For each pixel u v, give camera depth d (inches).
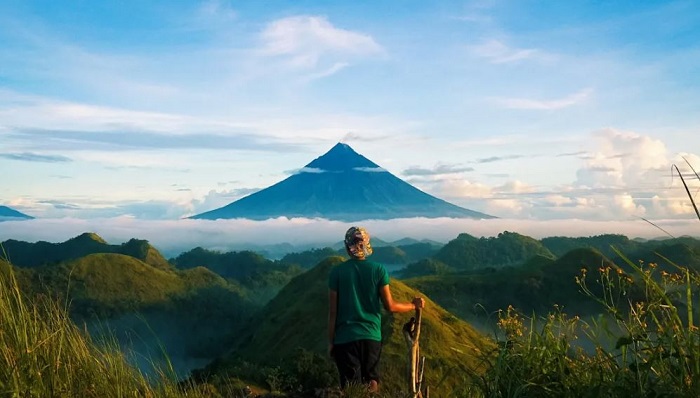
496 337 150.1
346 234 250.7
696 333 119.3
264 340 4020.7
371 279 242.4
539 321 146.9
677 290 122.6
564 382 134.6
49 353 160.2
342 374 238.8
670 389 117.5
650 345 122.6
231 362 1419.8
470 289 4899.1
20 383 147.9
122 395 162.4
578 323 136.6
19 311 160.7
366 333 239.8
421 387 156.7
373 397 196.2
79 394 157.4
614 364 130.0
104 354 168.7
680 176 117.4
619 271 132.4
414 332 163.2
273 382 789.9
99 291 6063.0
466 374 150.2
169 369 178.4
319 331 3678.6
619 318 127.5
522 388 129.6
